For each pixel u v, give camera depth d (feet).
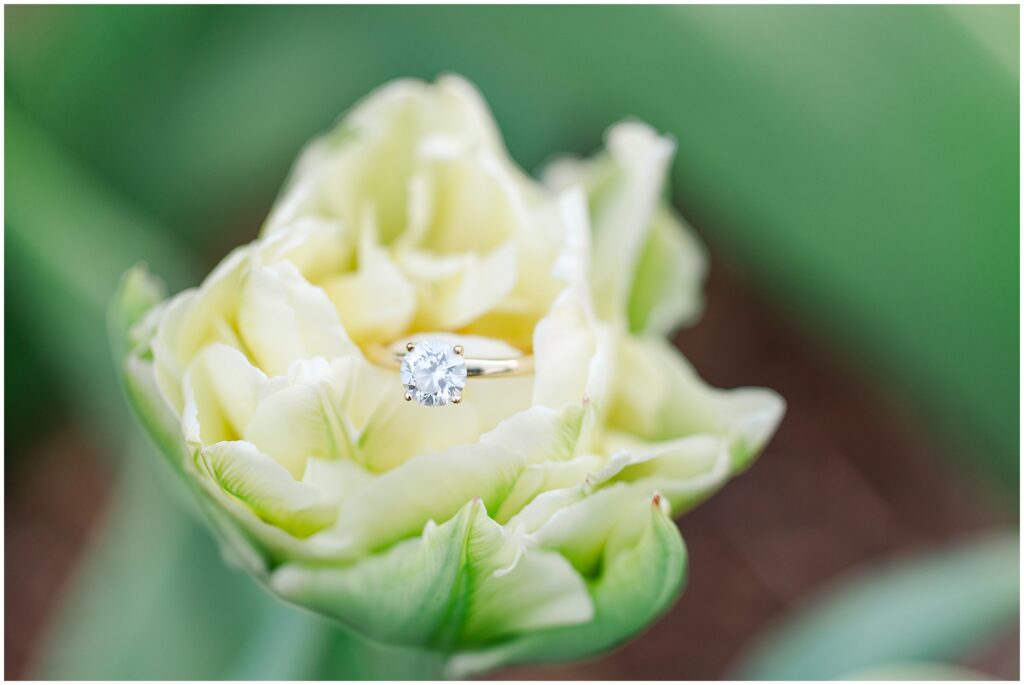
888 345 1.12
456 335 0.80
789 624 1.63
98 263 1.14
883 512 1.70
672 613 1.65
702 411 0.84
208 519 0.78
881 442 1.73
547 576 0.76
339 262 0.82
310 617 0.84
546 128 1.33
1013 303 1.07
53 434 1.61
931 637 1.06
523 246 0.81
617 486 0.76
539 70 1.21
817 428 1.74
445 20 1.20
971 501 1.69
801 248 1.10
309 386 0.75
